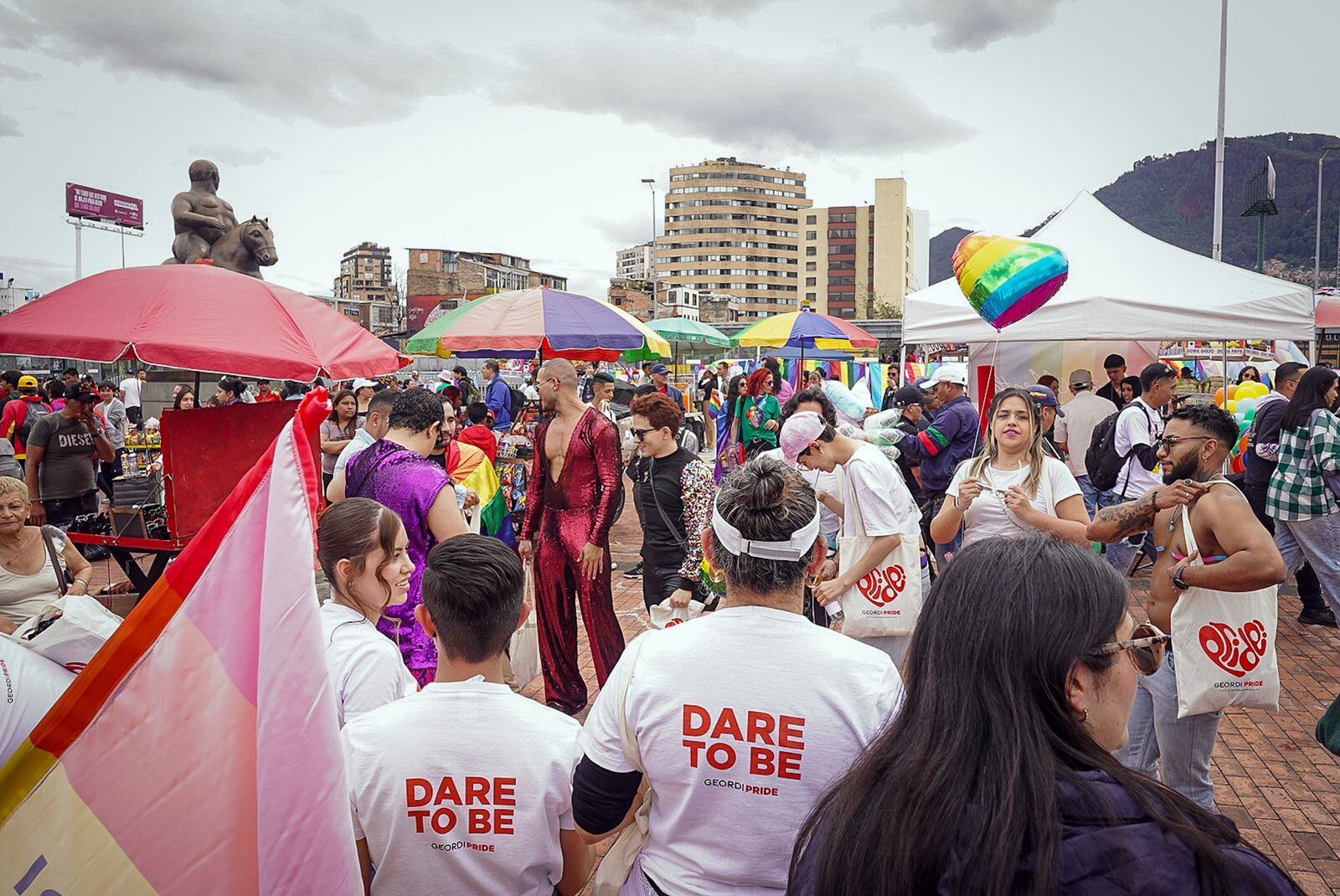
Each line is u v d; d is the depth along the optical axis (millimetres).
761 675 1771
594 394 8891
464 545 2086
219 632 1386
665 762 1788
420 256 82750
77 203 71188
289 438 1413
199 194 16250
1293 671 5844
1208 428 3051
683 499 4637
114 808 1365
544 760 1994
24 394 12094
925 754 1171
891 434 6477
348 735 1958
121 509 5688
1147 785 1135
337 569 2449
